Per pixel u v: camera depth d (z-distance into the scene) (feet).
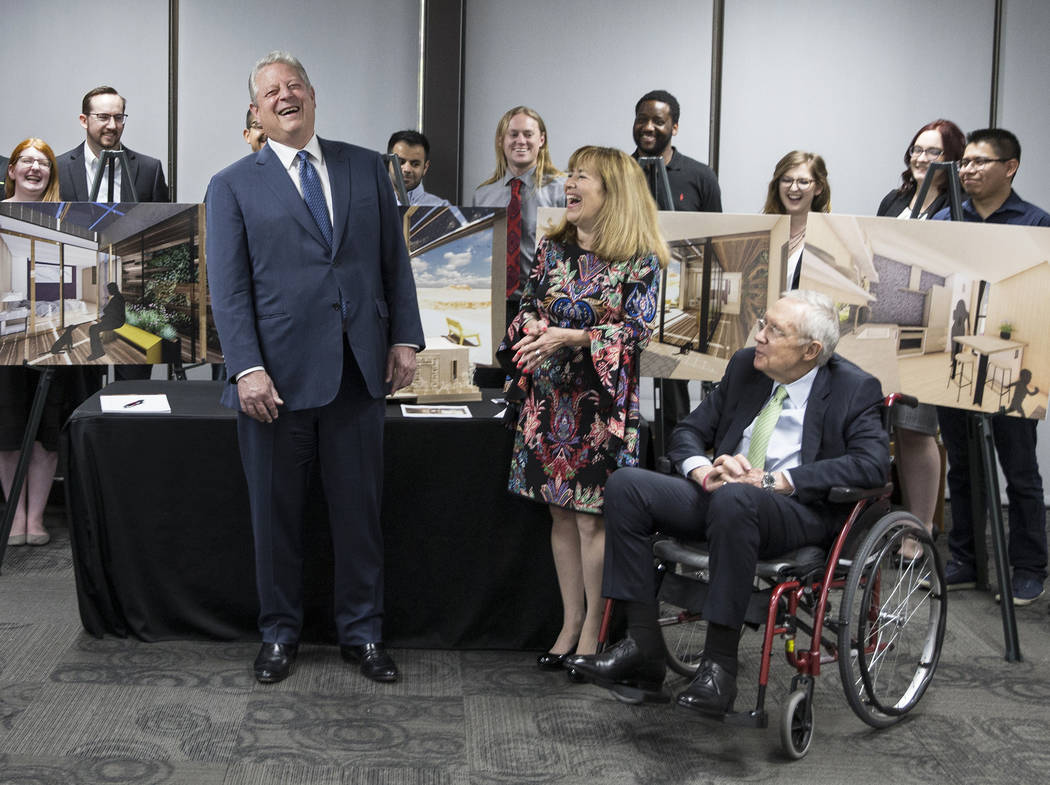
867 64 17.10
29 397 13.87
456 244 11.31
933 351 11.22
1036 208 12.35
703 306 11.46
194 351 12.15
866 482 8.90
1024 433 12.69
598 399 9.70
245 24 16.88
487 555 10.66
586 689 9.96
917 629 10.90
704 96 17.13
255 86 9.38
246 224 9.37
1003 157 12.16
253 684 9.82
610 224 9.73
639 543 8.99
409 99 17.25
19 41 16.58
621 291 9.73
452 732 9.00
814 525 9.02
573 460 9.82
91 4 16.61
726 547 8.43
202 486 10.50
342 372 9.55
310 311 9.38
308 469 9.89
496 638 10.83
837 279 11.37
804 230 11.37
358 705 9.45
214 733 8.83
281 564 9.92
